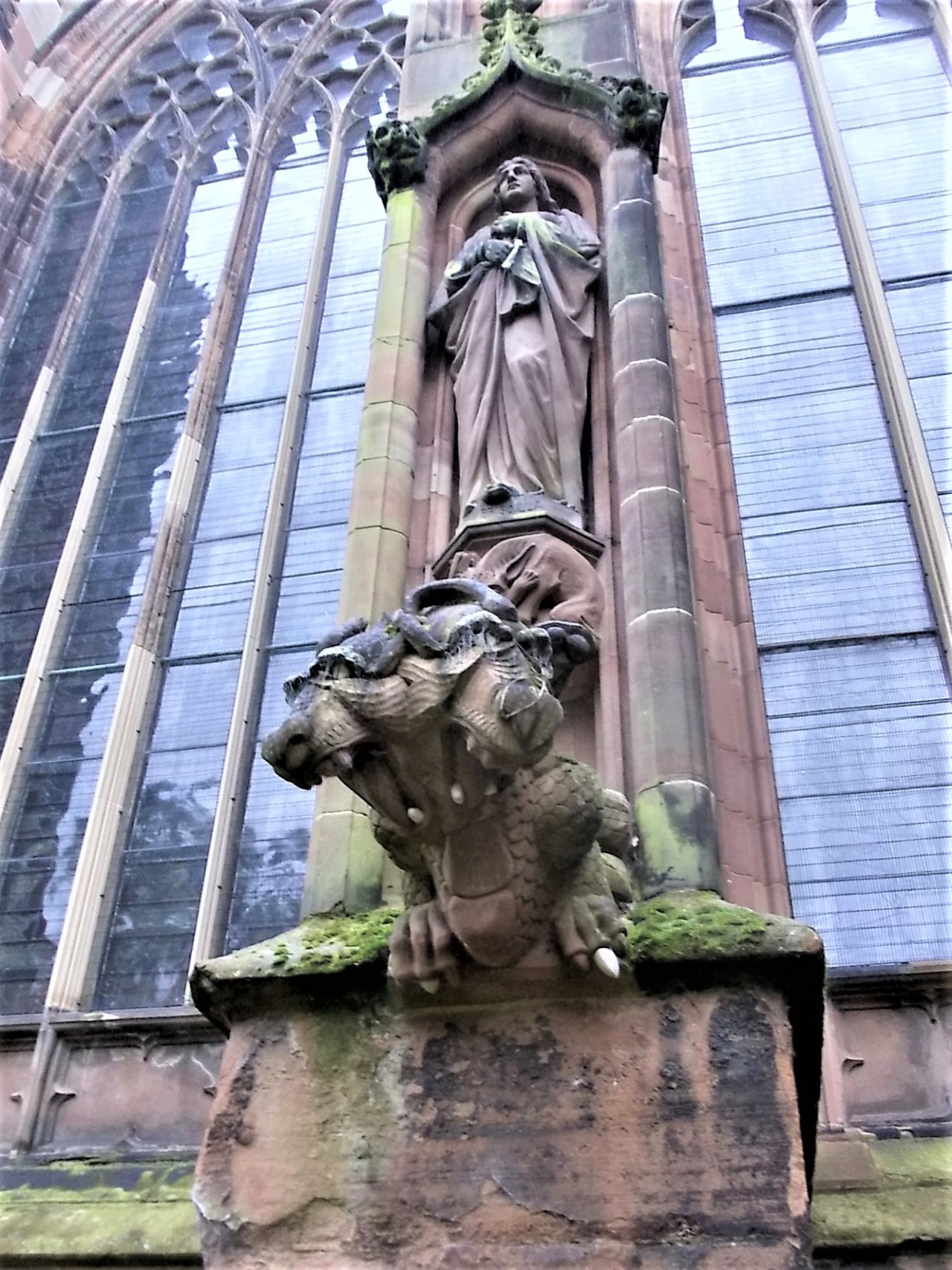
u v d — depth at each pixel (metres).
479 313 5.83
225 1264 3.15
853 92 10.19
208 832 7.56
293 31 13.43
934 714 6.48
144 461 9.88
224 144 12.65
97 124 13.34
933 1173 4.66
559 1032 3.29
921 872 6.02
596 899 3.23
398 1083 3.32
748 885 5.25
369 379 5.88
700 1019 3.23
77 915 7.26
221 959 3.62
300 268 10.84
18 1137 6.12
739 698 6.00
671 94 10.41
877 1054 5.25
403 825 3.03
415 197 6.70
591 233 6.31
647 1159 3.06
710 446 7.31
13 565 9.62
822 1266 4.27
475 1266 3.01
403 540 5.30
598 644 4.64
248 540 9.00
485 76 7.02
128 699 8.20
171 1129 6.06
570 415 5.40
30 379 10.88
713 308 8.58
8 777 8.23
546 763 3.10
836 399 7.89
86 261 11.73
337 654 2.84
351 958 3.47
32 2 13.72
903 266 8.67
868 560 7.12
